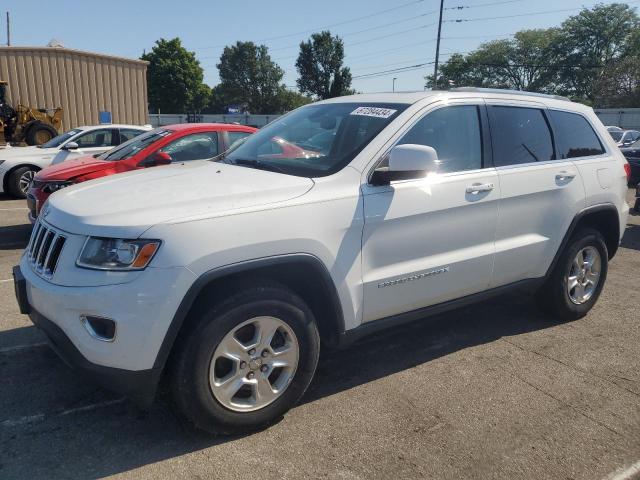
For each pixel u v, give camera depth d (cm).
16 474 269
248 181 319
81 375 275
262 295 292
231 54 10006
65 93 1875
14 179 1088
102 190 318
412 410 335
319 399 347
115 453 287
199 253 268
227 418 293
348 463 283
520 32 7725
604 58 7419
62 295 268
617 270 661
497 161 404
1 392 344
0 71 1766
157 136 734
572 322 484
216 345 281
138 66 2041
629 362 406
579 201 450
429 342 438
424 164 311
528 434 312
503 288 421
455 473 277
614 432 315
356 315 332
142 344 263
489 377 379
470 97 402
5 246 723
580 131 478
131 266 261
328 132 379
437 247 366
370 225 328
